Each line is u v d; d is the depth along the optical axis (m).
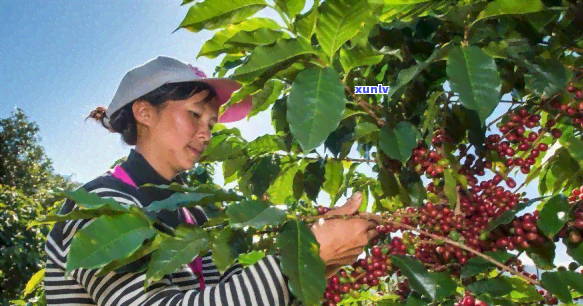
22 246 7.53
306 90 1.04
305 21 1.15
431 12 1.62
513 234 1.35
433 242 1.35
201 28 1.27
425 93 1.48
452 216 1.38
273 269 1.15
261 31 1.19
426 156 1.43
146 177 1.55
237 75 1.11
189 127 1.62
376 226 1.29
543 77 1.23
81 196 1.03
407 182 1.47
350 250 1.21
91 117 1.86
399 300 1.52
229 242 1.09
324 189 1.96
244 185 1.90
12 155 25.14
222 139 1.99
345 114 1.39
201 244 1.07
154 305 1.14
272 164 1.88
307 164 1.89
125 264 1.08
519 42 1.35
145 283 1.00
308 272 1.01
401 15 1.64
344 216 1.21
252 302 1.11
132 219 1.02
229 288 1.13
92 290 1.22
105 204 1.00
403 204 1.67
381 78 1.62
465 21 1.30
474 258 1.30
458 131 1.51
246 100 2.05
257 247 1.23
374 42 1.45
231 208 1.04
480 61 1.09
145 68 1.65
